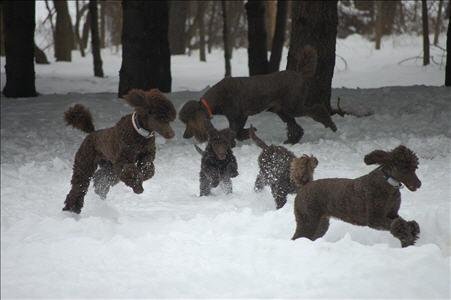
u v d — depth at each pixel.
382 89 31.81
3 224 12.65
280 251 10.21
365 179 10.77
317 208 11.24
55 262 10.02
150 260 10.09
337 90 32.56
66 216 13.52
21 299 8.66
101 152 13.97
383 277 9.12
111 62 66.50
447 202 13.66
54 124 26.14
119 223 12.69
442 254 10.44
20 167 18.77
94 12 51.81
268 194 15.80
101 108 29.27
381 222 10.72
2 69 56.06
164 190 16.67
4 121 26.94
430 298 8.57
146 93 13.39
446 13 72.88
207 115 20.44
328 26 26.33
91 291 8.91
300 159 11.99
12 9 36.06
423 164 17.36
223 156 15.49
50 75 52.34
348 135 22.31
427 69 51.97
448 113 24.03
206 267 9.77
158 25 32.97
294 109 21.42
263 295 8.68
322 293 8.65
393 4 71.50
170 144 22.41
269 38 66.88
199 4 67.19
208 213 14.09
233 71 58.53
